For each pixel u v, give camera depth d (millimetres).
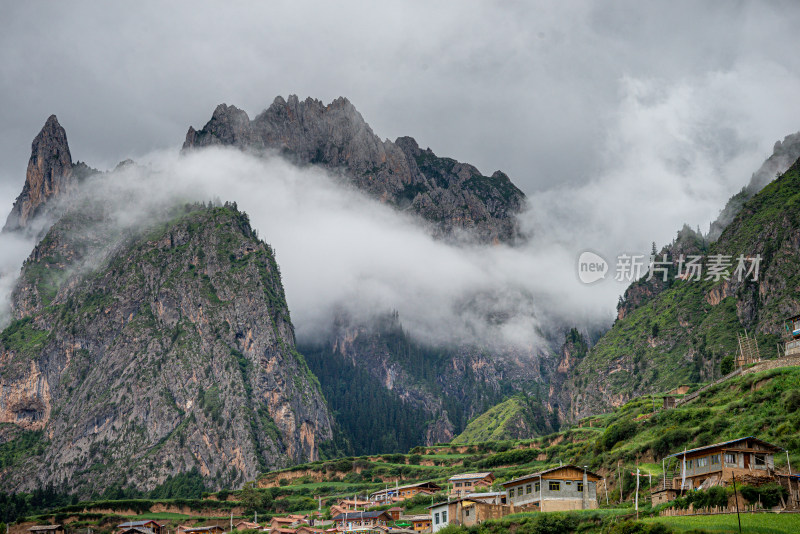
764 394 192625
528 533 141375
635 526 125562
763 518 117438
